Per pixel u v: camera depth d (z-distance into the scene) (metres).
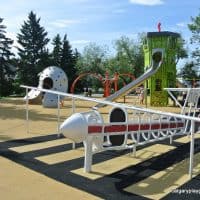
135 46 73.81
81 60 75.19
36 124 14.91
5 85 54.22
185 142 12.05
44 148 10.59
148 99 33.06
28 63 61.88
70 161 9.20
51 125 14.74
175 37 28.59
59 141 11.63
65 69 70.88
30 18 63.84
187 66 53.38
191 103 13.14
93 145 8.66
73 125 7.80
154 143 11.66
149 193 7.08
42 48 63.94
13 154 9.77
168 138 12.37
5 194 6.76
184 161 9.56
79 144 11.16
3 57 55.34
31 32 63.62
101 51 75.69
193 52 50.47
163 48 27.78
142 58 73.19
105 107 22.88
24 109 20.67
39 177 7.83
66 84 25.64
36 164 8.84
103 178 7.91
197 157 10.12
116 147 9.16
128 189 7.27
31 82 60.44
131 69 71.50
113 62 72.94
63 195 6.79
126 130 9.14
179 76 55.00
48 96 22.64
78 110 20.77
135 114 11.46
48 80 25.36
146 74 25.59
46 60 63.16
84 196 6.79
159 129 10.65
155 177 8.12
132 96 40.81
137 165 9.05
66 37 71.94
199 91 13.09
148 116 11.09
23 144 11.08
